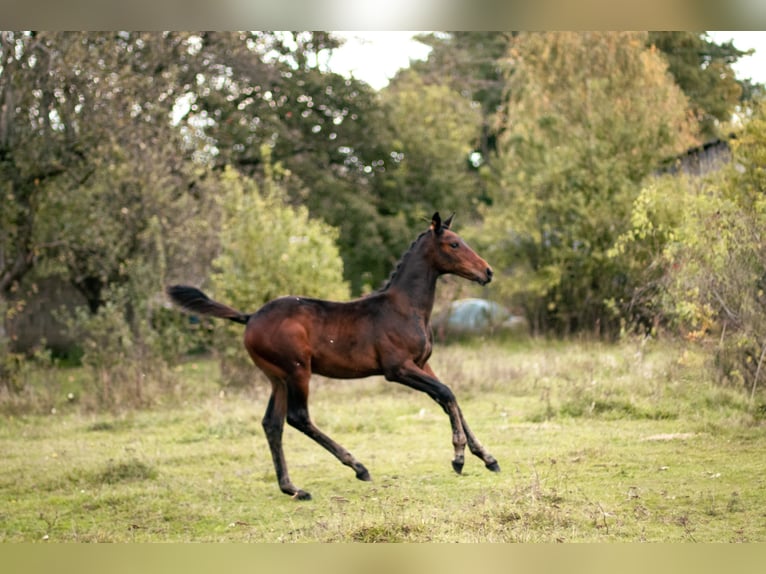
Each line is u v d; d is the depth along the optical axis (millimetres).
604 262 19969
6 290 18672
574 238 20844
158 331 17750
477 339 21797
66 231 18047
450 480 8750
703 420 10398
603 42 24234
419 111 29656
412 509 7672
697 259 11508
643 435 10102
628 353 13688
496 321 23219
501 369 14828
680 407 11133
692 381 11727
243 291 16297
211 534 7320
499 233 23047
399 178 28453
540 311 22156
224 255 17172
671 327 13531
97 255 18406
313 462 9984
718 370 11547
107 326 16203
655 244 17781
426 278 9102
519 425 11172
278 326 8805
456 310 24234
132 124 18703
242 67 24047
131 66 19328
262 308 9016
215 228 19062
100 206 18078
